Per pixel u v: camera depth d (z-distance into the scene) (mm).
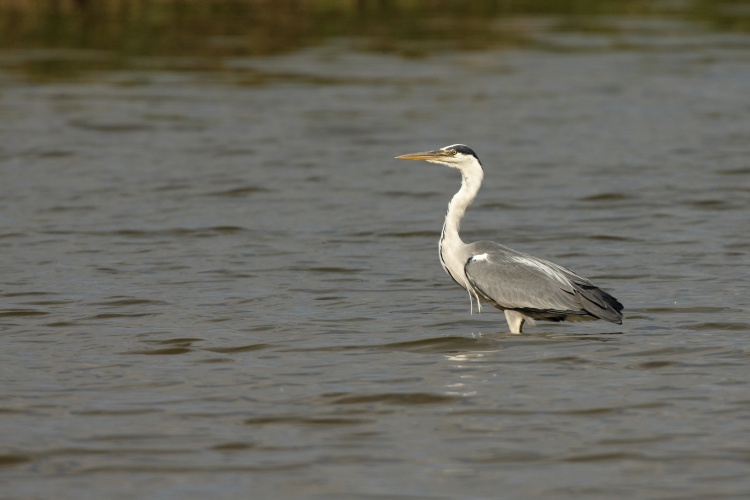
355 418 11008
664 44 39844
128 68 34312
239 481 9625
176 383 11969
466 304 15211
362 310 14867
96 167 23594
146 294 15461
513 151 25359
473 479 9633
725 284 15875
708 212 20359
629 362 12586
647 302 15109
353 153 25203
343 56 36781
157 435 10570
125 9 44062
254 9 45250
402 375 12203
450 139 26422
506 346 13266
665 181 22656
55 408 11234
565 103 30359
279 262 17312
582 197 21516
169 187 22109
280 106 29750
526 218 20172
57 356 12852
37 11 43125
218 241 18531
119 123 27578
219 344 13328
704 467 9828
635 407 11195
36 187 21953
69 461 10016
